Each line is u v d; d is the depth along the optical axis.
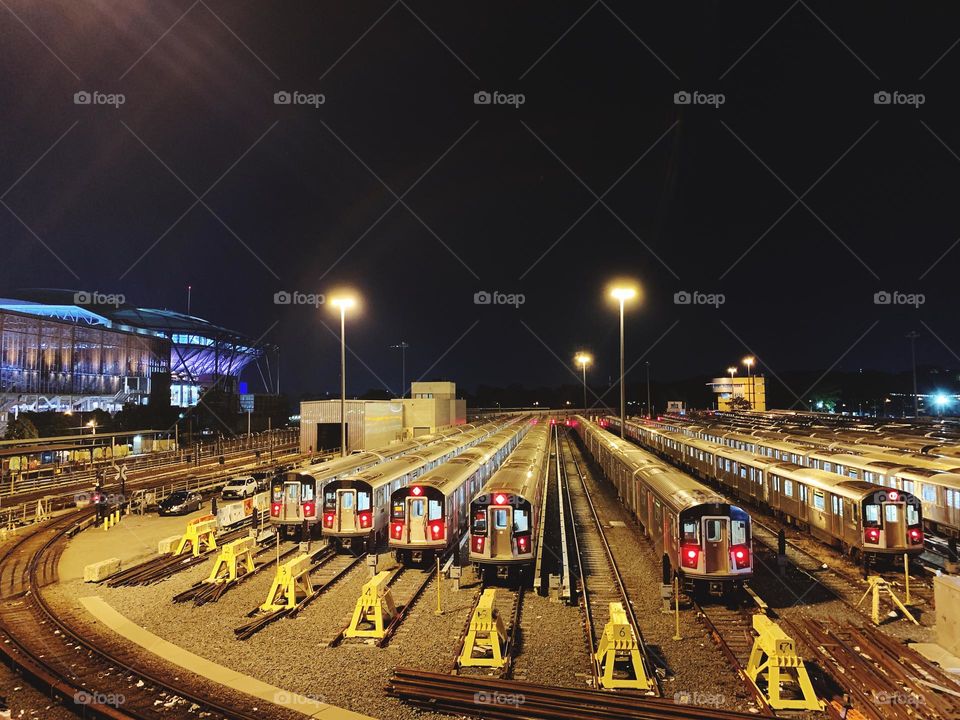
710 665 11.23
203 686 10.53
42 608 14.92
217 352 121.69
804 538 21.81
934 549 20.28
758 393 117.31
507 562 15.86
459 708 9.59
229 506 25.52
